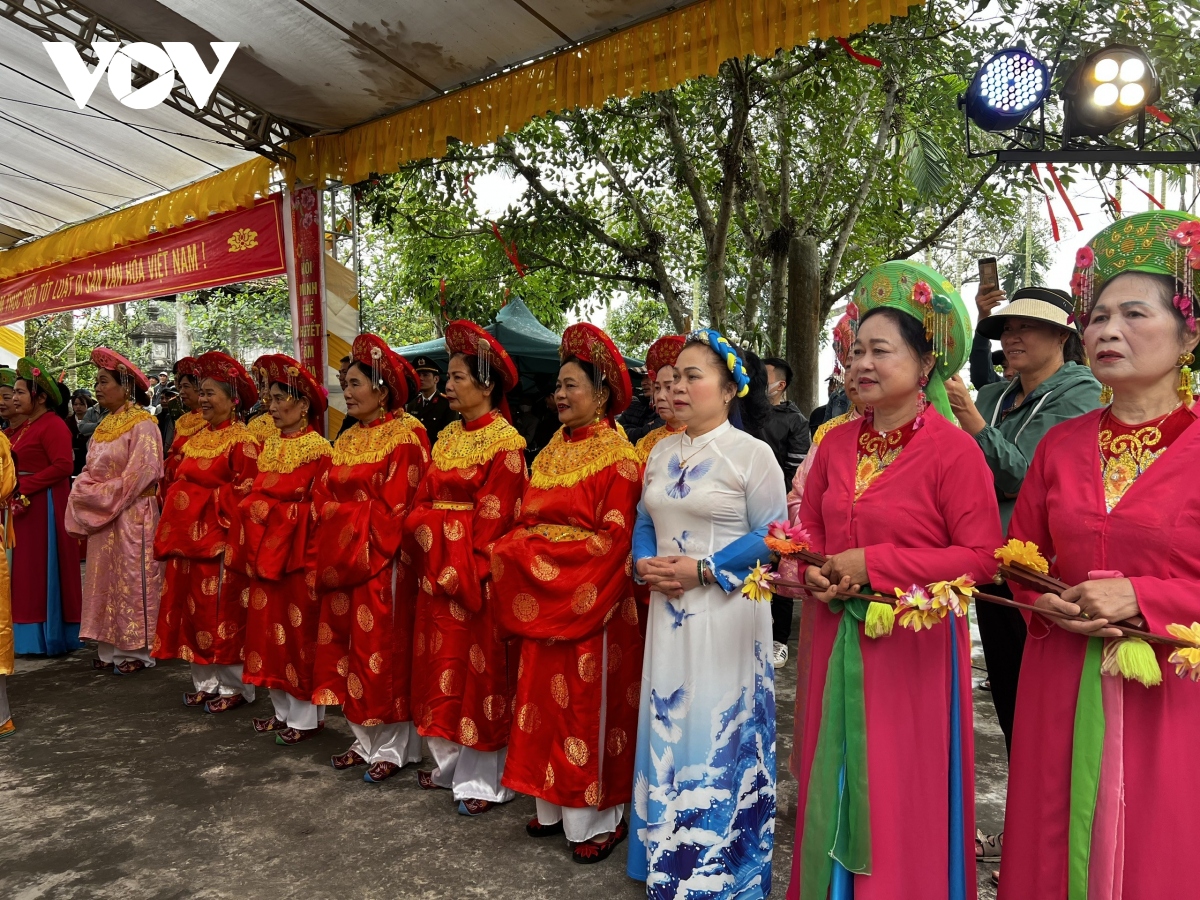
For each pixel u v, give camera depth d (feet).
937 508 6.34
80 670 16.28
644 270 31.86
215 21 14.74
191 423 15.71
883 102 29.58
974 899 6.36
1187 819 5.08
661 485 8.27
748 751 7.87
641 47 12.73
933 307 6.28
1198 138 15.43
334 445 12.09
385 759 11.36
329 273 18.53
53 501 17.29
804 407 23.38
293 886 8.64
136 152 20.45
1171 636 4.95
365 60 15.03
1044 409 8.99
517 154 27.37
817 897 6.25
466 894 8.47
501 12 13.03
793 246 23.68
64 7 15.11
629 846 8.44
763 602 8.00
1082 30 18.28
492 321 27.40
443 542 10.43
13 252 26.86
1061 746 5.56
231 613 13.71
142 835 9.72
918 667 6.24
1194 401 5.46
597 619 8.87
